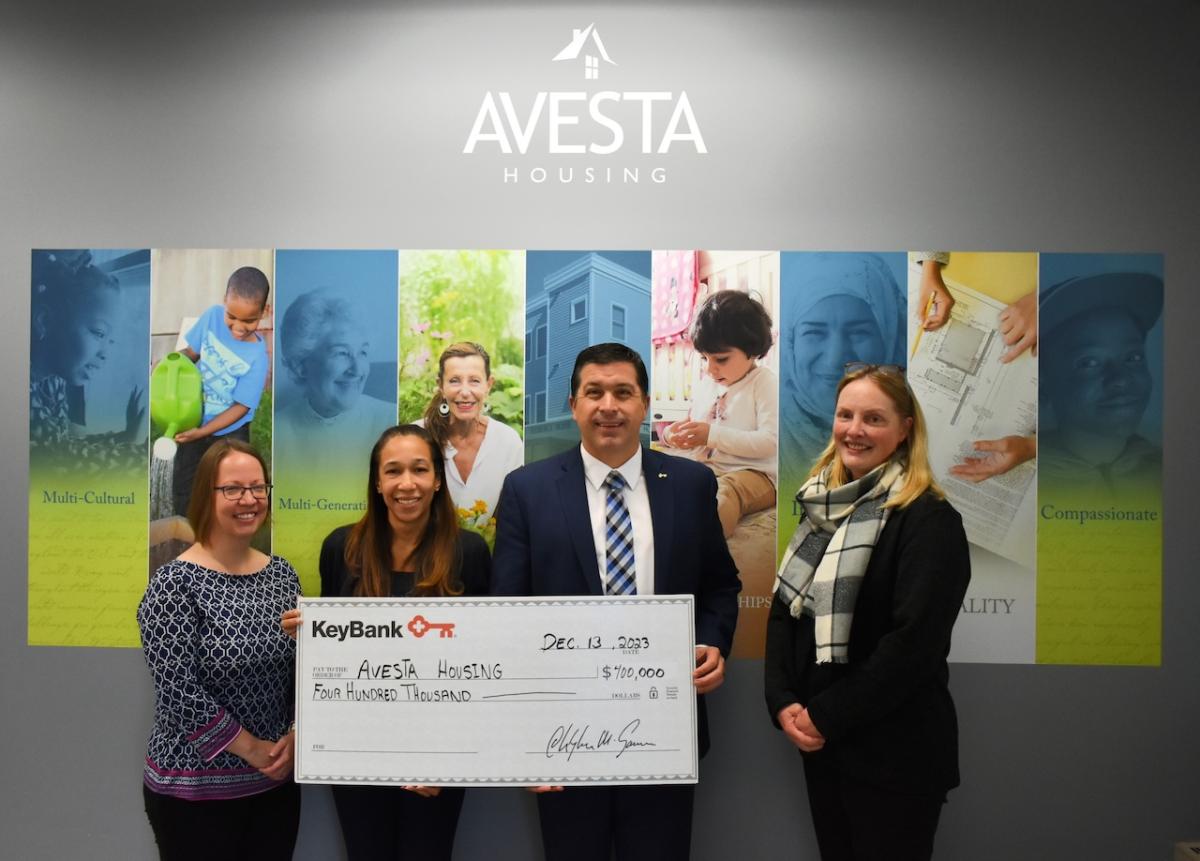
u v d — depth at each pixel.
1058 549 2.59
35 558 2.65
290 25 2.66
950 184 2.62
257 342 2.63
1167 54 2.63
